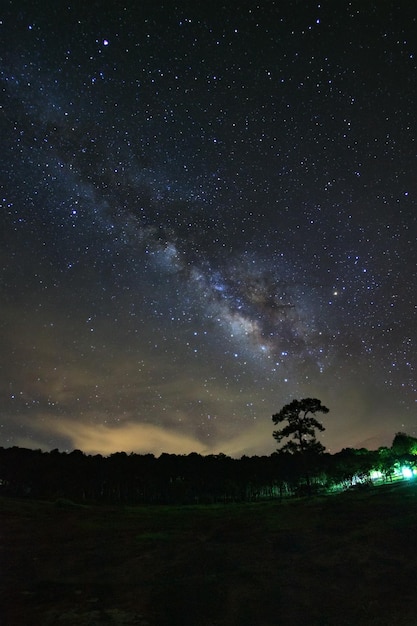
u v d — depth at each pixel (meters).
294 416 46.47
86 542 20.62
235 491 52.00
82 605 12.00
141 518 29.19
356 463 48.59
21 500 37.62
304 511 26.05
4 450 54.69
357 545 17.52
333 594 12.74
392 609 11.44
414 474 44.53
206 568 15.45
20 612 11.51
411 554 15.95
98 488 51.88
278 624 10.88
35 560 17.12
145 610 11.66
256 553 17.38
